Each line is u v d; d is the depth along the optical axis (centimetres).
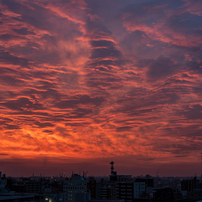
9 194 14638
